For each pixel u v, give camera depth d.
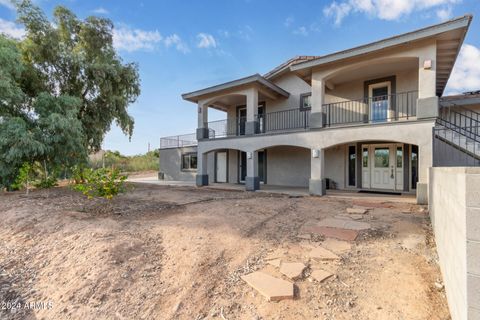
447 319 2.14
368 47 7.72
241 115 14.58
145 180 17.95
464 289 1.63
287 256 3.50
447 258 2.38
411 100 9.10
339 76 9.89
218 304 2.58
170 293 2.81
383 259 3.31
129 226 4.78
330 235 4.30
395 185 9.84
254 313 2.40
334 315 2.30
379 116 9.87
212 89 12.10
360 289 2.67
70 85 11.65
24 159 8.91
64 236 4.36
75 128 9.45
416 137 7.20
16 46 9.05
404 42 7.15
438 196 3.48
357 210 6.18
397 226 4.76
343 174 10.89
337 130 8.65
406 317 2.21
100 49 12.59
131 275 3.15
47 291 3.00
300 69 9.20
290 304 2.48
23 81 10.23
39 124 9.00
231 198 8.23
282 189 11.13
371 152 10.38
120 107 12.87
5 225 5.02
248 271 3.14
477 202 1.56
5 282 3.22
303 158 12.19
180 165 17.73
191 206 6.71
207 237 4.23
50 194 8.23
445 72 9.07
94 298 2.79
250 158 11.03
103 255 3.57
